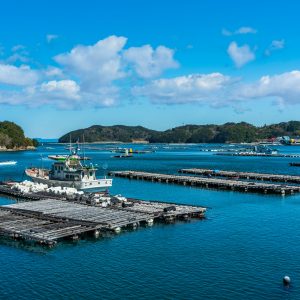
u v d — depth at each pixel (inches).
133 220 2103.8
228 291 1347.2
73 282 1413.6
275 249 1766.7
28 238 1817.2
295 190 3457.2
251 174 4889.3
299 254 1700.3
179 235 1971.0
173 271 1510.8
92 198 2679.6
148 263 1589.6
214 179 4242.1
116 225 2001.7
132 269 1529.3
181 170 5590.6
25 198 3075.8
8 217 2185.0
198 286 1385.3
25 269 1525.6
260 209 2669.8
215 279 1440.7
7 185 3659.0
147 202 2657.5
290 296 1311.5
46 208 2433.6
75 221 2063.2
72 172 3454.7
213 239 1911.9
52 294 1325.0
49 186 3390.7
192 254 1695.4
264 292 1341.0
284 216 2442.2
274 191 3442.4
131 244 1819.6
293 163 7317.9
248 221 2297.0
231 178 4670.3
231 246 1806.1
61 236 1814.7
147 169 6176.2
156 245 1808.6
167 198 3203.7
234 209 2669.8
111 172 5128.0
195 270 1521.9
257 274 1485.0
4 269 1524.4
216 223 2235.5
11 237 1886.1
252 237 1953.7
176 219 2306.8
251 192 3503.9
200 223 2226.9
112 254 1688.0
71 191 3011.8
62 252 1705.2
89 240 1867.6
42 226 1983.3
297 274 1486.2
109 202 2556.6
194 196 3297.2
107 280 1432.1
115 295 1318.9
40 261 1604.3
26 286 1382.9
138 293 1332.4
